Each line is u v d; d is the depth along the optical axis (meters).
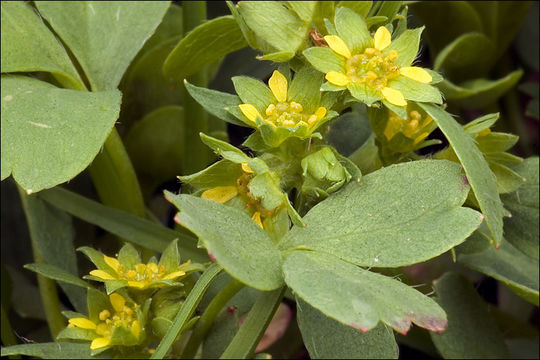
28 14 0.10
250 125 0.09
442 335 0.10
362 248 0.08
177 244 0.10
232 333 0.09
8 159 0.09
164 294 0.09
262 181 0.09
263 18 0.09
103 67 0.10
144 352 0.09
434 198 0.08
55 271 0.09
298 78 0.09
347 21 0.09
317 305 0.08
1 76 0.09
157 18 0.10
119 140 0.10
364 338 0.09
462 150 0.09
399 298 0.08
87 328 0.09
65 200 0.10
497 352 0.10
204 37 0.10
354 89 0.09
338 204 0.09
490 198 0.09
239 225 0.08
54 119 0.09
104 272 0.09
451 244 0.08
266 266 0.08
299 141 0.09
